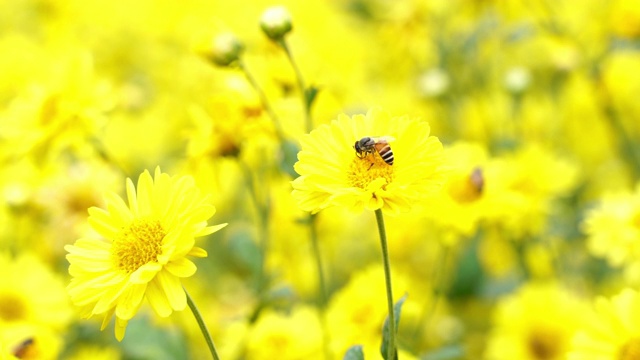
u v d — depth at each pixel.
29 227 0.59
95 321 0.56
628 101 0.72
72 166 0.58
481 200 0.49
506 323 0.53
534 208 0.54
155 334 0.52
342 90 0.66
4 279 0.52
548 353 0.53
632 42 0.60
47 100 0.53
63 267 0.61
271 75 0.52
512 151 0.59
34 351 0.45
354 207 0.39
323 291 0.48
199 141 0.50
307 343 0.50
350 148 0.40
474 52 0.72
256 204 0.51
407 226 0.54
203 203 0.39
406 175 0.39
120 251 0.40
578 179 0.70
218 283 0.66
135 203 0.40
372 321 0.48
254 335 0.50
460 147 0.50
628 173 0.67
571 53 0.68
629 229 0.48
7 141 0.57
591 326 0.43
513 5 0.71
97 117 0.52
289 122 0.50
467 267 0.64
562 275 0.58
